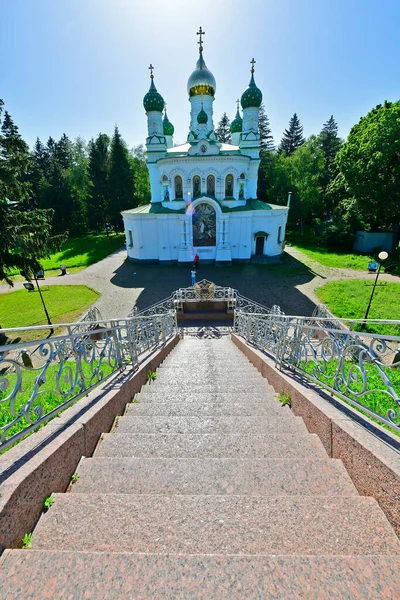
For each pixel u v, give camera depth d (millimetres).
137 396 4680
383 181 25047
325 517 1861
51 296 19094
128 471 2506
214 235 24906
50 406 3852
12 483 1881
